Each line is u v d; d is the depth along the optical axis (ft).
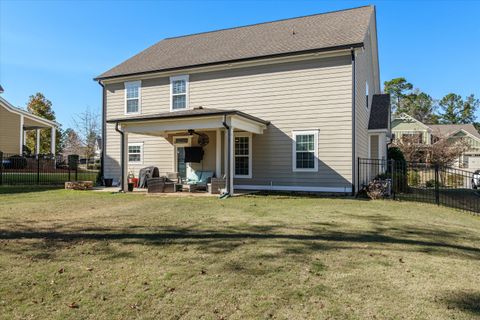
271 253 15.67
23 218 24.66
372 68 60.49
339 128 40.86
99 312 9.94
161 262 14.37
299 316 9.67
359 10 52.95
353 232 20.34
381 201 35.68
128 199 36.27
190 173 50.67
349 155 40.34
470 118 198.80
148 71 52.01
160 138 53.16
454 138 114.42
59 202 33.81
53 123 76.38
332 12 55.11
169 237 18.69
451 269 13.80
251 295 11.07
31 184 53.16
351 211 28.30
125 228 21.09
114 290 11.48
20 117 69.92
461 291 11.55
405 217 26.02
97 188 50.44
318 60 42.04
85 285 11.91
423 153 92.99
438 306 10.37
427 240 18.75
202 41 59.67
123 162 44.39
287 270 13.43
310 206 30.96
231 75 47.37
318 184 42.01
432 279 12.64
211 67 48.06
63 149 124.47
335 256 15.35
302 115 42.91
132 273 13.06
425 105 200.34
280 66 44.29
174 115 38.88
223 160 48.34
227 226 21.71
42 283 12.10
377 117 55.06
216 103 48.21
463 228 22.77
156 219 24.25
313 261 14.58
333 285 11.94
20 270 13.39
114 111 56.29
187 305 10.38
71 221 23.49
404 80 200.54
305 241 17.94
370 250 16.42
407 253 16.01
